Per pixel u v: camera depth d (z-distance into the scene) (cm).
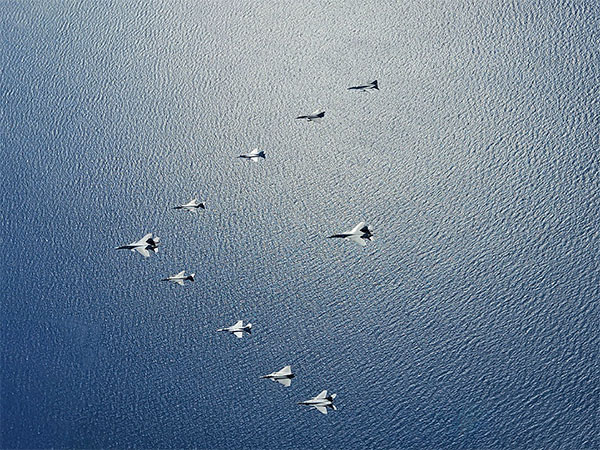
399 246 5406
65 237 5859
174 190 5831
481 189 5494
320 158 5750
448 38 5934
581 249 5197
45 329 5641
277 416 5084
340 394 5050
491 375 4947
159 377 5322
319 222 5562
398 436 4894
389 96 5838
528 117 5619
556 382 4866
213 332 5372
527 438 4759
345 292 5328
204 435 5134
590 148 5453
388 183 5616
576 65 5672
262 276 5466
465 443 4816
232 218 5666
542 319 5053
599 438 4684
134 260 5672
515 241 5300
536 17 5847
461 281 5247
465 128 5672
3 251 5912
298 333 5259
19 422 5428
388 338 5153
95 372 5438
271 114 5928
